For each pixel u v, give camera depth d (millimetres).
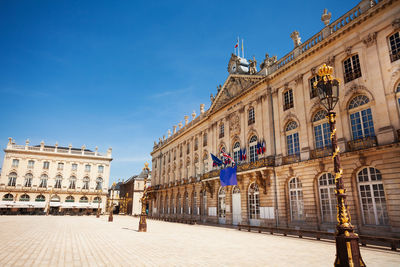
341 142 18984
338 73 20156
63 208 65750
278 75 25797
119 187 103438
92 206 65812
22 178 62938
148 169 23969
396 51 16938
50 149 67062
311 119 22016
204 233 21078
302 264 9422
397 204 15359
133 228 25922
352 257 6746
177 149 48938
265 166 23969
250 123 28906
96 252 11688
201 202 37500
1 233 18938
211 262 9664
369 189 17109
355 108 18672
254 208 26359
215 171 32500
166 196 50500
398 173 15531
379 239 13016
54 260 9820
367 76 18172
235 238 17641
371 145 17000
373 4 18453
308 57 22891
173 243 14875
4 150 62906
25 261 9547
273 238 17766
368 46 18359
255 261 9914
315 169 20562
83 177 68125
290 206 22625
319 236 16484
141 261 9742
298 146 23109
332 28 21266
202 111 41688
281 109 25047
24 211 61719
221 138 34219
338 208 7406
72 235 18766
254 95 28562
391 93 16703
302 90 23141
